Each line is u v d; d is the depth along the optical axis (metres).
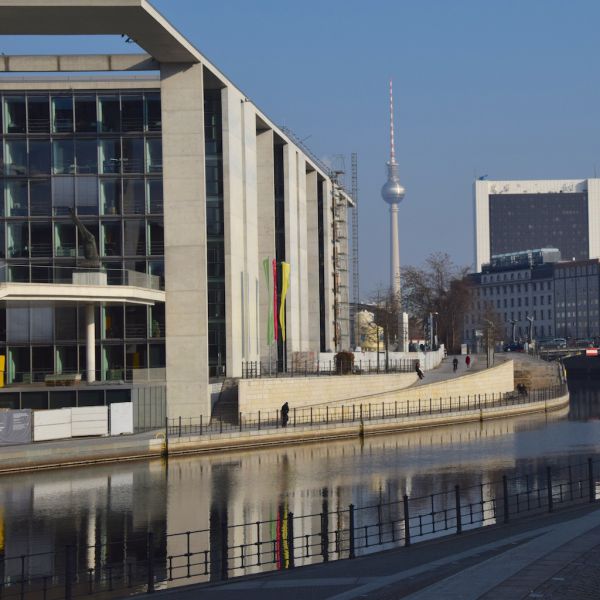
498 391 136.00
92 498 58.38
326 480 66.00
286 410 89.81
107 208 96.75
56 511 54.22
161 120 96.31
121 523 51.03
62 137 96.56
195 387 95.00
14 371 95.94
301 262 146.00
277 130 130.25
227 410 97.44
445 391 120.38
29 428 74.19
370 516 53.12
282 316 123.81
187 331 95.56
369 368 129.00
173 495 59.66
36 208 96.38
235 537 47.91
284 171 136.50
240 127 111.88
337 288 172.62
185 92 95.69
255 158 118.31
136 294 89.81
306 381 101.94
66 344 96.00
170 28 87.12
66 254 96.38
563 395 145.88
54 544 46.25
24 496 58.97
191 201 95.81
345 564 34.59
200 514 53.69
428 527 49.41
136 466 72.31
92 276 87.81
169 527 50.12
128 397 88.25
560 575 24.28
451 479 66.56
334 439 92.56
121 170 96.62
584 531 31.77
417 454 80.88
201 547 45.62
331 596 26.73
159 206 96.94
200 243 95.75
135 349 96.94
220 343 107.06
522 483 64.25
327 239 166.12
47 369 96.00
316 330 158.38
